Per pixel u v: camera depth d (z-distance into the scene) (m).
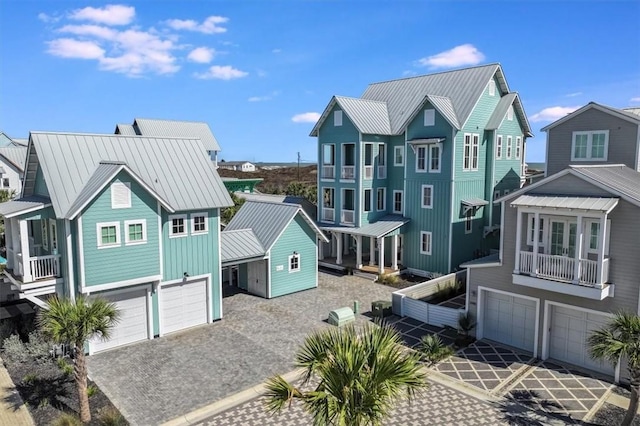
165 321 19.41
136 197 17.88
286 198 37.56
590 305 15.32
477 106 28.47
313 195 55.69
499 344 18.11
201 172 21.20
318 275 29.48
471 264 18.48
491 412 13.25
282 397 8.69
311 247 26.09
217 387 14.87
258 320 21.08
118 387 14.88
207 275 20.45
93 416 13.12
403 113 31.52
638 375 11.55
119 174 17.38
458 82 30.44
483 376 15.47
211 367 16.28
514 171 32.31
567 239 16.02
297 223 25.28
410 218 29.48
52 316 12.46
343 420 7.53
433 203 28.12
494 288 17.91
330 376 8.21
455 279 25.48
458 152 27.30
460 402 13.81
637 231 14.20
